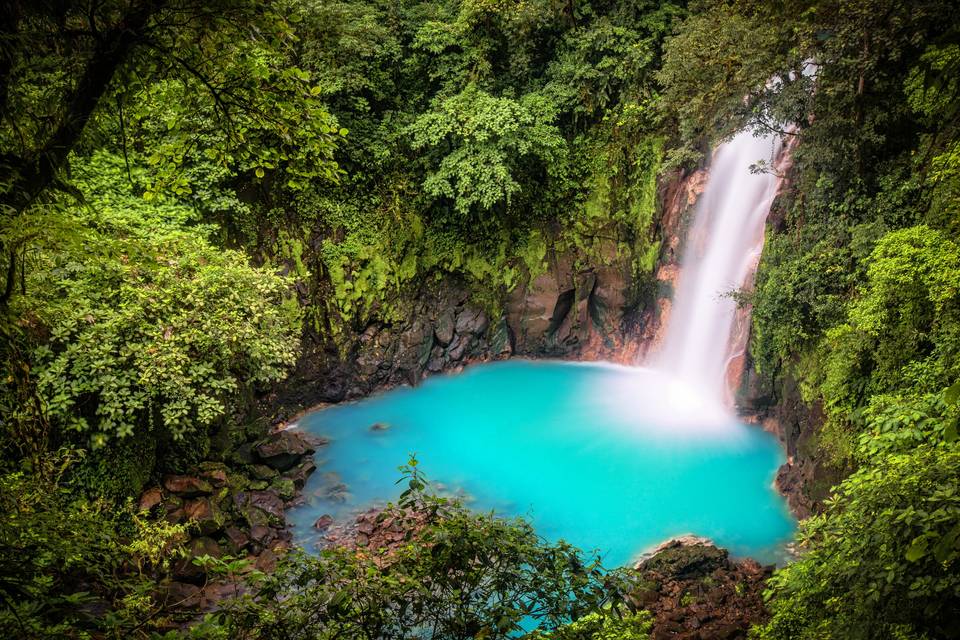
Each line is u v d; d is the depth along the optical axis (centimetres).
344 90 2095
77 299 1184
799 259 1600
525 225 2373
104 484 1227
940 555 290
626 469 1725
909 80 1391
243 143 671
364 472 1745
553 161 2266
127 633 527
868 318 1244
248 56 604
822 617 816
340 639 479
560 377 2325
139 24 519
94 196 1588
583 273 2367
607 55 2206
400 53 2230
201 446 1493
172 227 1599
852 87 1461
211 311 1348
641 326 2362
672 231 2220
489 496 1622
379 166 2205
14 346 544
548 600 505
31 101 517
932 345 1245
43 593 480
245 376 1544
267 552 1369
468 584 523
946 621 644
